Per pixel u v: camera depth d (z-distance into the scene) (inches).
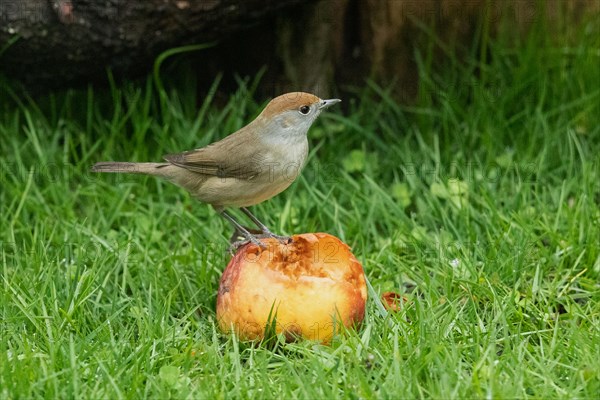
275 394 304.7
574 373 309.3
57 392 297.4
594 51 514.6
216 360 325.1
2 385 298.2
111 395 299.4
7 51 462.3
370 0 512.1
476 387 297.7
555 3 519.2
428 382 303.4
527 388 307.3
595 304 365.4
